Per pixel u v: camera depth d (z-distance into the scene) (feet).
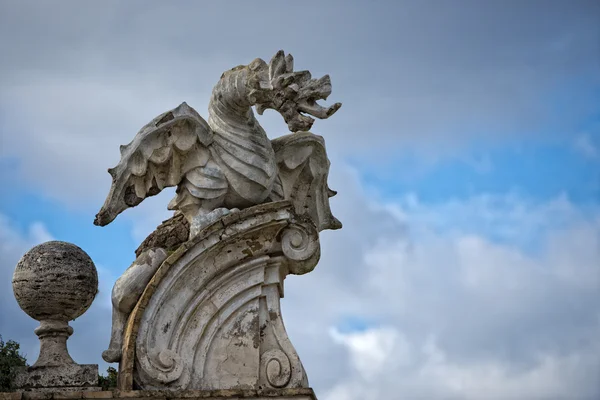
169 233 35.22
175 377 32.78
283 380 33.32
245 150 35.01
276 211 33.99
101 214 34.73
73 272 33.19
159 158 34.53
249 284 33.96
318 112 34.71
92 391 32.19
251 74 34.86
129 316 33.37
